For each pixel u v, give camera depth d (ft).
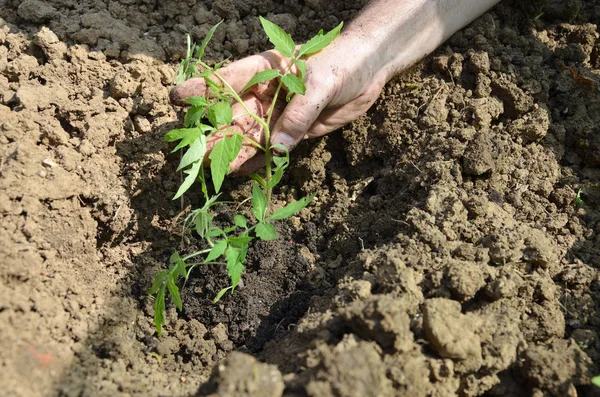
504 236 1.99
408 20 2.23
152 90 2.27
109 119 2.19
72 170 2.08
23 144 2.03
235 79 2.08
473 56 2.35
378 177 2.35
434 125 2.30
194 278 2.15
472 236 2.02
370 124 2.38
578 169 2.28
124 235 2.17
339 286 1.98
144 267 2.15
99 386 1.79
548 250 1.97
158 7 2.46
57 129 2.11
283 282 2.16
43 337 1.82
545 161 2.25
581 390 1.79
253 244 2.20
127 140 2.22
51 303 1.88
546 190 2.19
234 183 2.33
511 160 2.23
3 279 1.83
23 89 2.13
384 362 1.70
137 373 1.88
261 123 2.05
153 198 2.23
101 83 2.26
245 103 2.13
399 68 2.30
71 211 2.05
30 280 1.86
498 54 2.40
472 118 2.28
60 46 2.25
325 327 1.82
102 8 2.39
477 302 1.90
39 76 2.21
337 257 2.20
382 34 2.20
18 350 1.74
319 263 2.19
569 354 1.79
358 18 2.25
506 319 1.84
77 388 1.76
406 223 2.06
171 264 1.98
